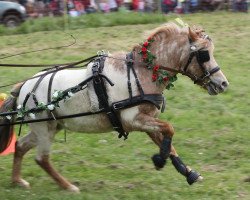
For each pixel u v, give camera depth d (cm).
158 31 1081
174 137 1466
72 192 1120
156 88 1067
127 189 1141
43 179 1216
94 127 1099
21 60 2278
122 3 3281
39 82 1123
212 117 1625
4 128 1164
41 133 1131
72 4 3134
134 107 1054
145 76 1063
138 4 3281
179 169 1084
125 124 1066
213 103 1752
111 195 1102
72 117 1098
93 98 1069
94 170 1259
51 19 3038
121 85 1057
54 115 1110
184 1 3419
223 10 3556
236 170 1236
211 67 1069
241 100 1795
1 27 2920
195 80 1087
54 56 2347
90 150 1394
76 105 1087
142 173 1233
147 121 1048
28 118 1128
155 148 1398
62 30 2953
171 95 1819
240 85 1941
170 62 1075
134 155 1352
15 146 1159
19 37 2795
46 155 1141
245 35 2777
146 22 3127
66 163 1308
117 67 1070
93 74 1067
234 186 1138
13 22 3045
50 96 1104
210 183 1162
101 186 1159
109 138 1475
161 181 1180
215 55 2369
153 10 3312
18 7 3047
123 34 2775
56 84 1105
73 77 1098
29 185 1165
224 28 2945
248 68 2173
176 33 1077
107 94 1062
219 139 1441
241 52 2431
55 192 1122
